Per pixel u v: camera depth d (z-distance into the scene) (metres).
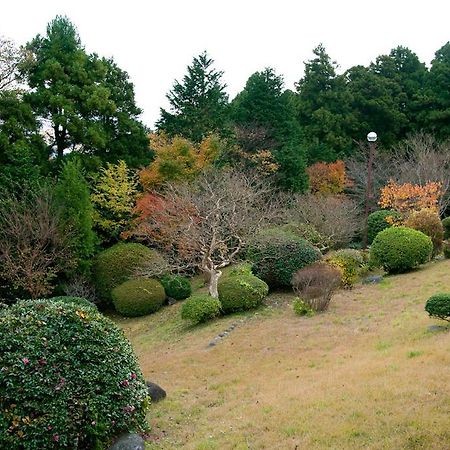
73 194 16.50
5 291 15.23
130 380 6.24
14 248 15.10
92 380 5.78
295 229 17.88
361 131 31.88
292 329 11.34
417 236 14.99
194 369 9.62
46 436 5.28
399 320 10.48
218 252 16.58
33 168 17.12
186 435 6.36
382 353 8.42
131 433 5.98
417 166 21.98
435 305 9.02
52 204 15.88
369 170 18.44
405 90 32.78
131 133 21.80
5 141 17.44
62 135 20.47
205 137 23.64
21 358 5.46
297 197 20.64
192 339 12.17
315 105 33.09
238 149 24.30
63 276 16.58
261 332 11.47
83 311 6.34
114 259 16.81
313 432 5.62
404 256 14.73
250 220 15.30
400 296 12.62
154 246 18.80
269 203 18.48
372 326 10.56
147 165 21.19
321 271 12.66
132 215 18.73
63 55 20.55
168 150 20.19
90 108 20.23
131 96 22.89
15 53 19.25
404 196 18.45
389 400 6.11
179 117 26.81
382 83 32.25
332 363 8.59
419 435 5.12
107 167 19.86
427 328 9.34
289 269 15.03
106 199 18.91
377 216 18.80
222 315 13.81
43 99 19.50
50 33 21.19
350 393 6.60
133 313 15.80
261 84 27.00
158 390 7.99
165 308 16.19
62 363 5.66
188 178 19.08
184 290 16.67
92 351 5.93
